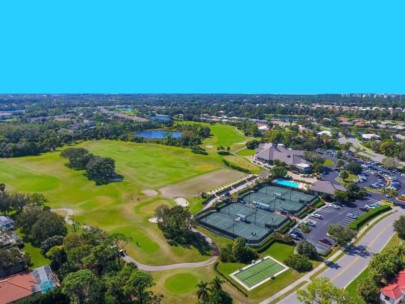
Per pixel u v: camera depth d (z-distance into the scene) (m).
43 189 156.12
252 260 96.31
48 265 89.12
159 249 102.50
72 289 69.31
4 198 122.31
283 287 83.12
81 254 85.56
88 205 138.38
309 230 115.06
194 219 117.62
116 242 95.06
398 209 135.00
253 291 81.44
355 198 146.38
